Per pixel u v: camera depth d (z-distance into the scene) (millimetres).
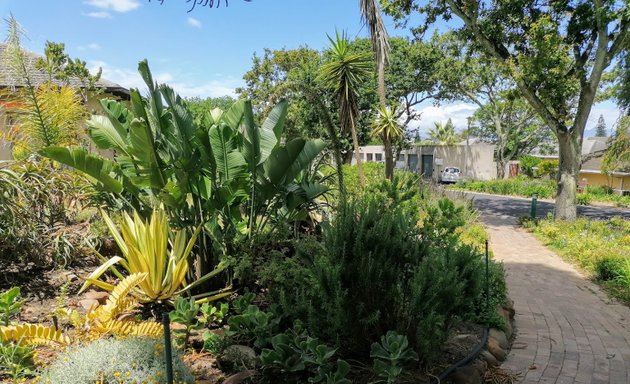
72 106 8172
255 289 5293
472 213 13883
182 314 3791
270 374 3424
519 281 8500
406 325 3674
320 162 7695
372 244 3762
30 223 5250
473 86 31797
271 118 6117
